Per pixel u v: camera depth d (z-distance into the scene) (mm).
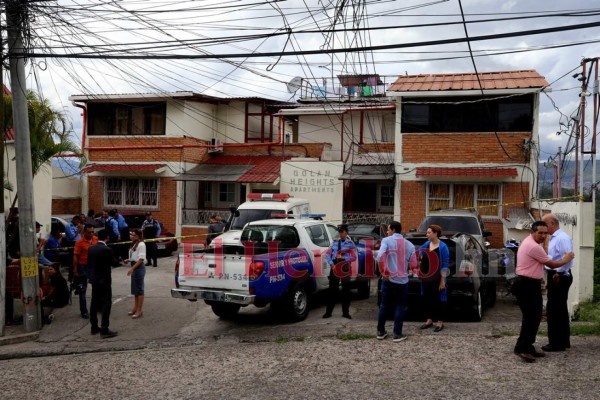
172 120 25391
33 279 10781
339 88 25547
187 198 25078
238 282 9805
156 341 9844
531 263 7410
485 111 20000
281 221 11906
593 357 7520
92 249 10391
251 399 6500
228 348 8984
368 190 25297
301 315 10852
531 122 19547
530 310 7445
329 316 10969
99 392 7133
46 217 16859
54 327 10969
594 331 8750
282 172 23047
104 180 25312
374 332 9305
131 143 25656
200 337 9961
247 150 26547
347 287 10773
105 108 26109
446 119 20391
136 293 11539
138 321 11297
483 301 11078
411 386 6684
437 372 7172
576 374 6859
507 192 19781
